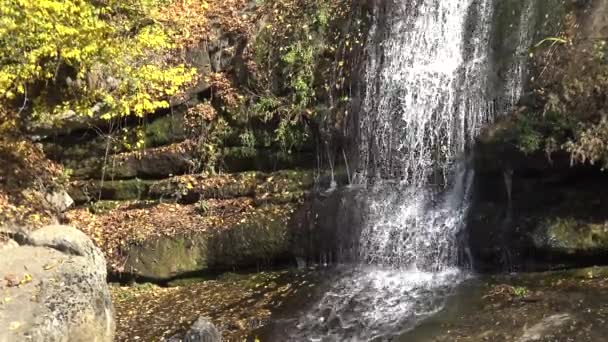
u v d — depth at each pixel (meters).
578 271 7.55
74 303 6.93
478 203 8.57
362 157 10.15
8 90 9.92
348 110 10.38
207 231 9.99
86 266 7.65
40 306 6.80
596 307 6.53
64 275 7.39
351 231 9.27
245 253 9.68
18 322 6.51
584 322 6.27
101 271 7.80
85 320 6.90
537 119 8.13
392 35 10.50
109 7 10.38
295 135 10.62
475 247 8.26
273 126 10.84
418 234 8.77
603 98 7.68
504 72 8.85
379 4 10.69
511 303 7.02
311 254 9.52
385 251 8.97
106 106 10.99
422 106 9.64
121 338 7.68
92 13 10.05
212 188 10.81
